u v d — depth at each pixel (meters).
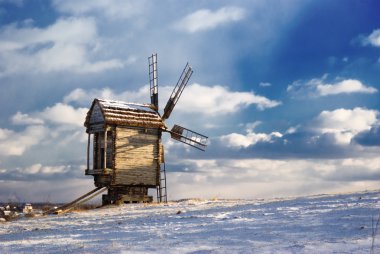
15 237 19.23
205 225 17.44
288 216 17.42
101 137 41.66
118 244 13.53
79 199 39.97
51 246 14.29
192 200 37.16
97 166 41.53
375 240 10.68
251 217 18.62
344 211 16.88
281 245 11.09
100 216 28.95
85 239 16.06
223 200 35.72
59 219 29.59
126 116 41.06
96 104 41.47
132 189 41.28
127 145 40.97
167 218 22.36
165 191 41.97
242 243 11.98
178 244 12.59
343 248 10.09
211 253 10.68
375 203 18.64
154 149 42.31
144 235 15.89
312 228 13.62
